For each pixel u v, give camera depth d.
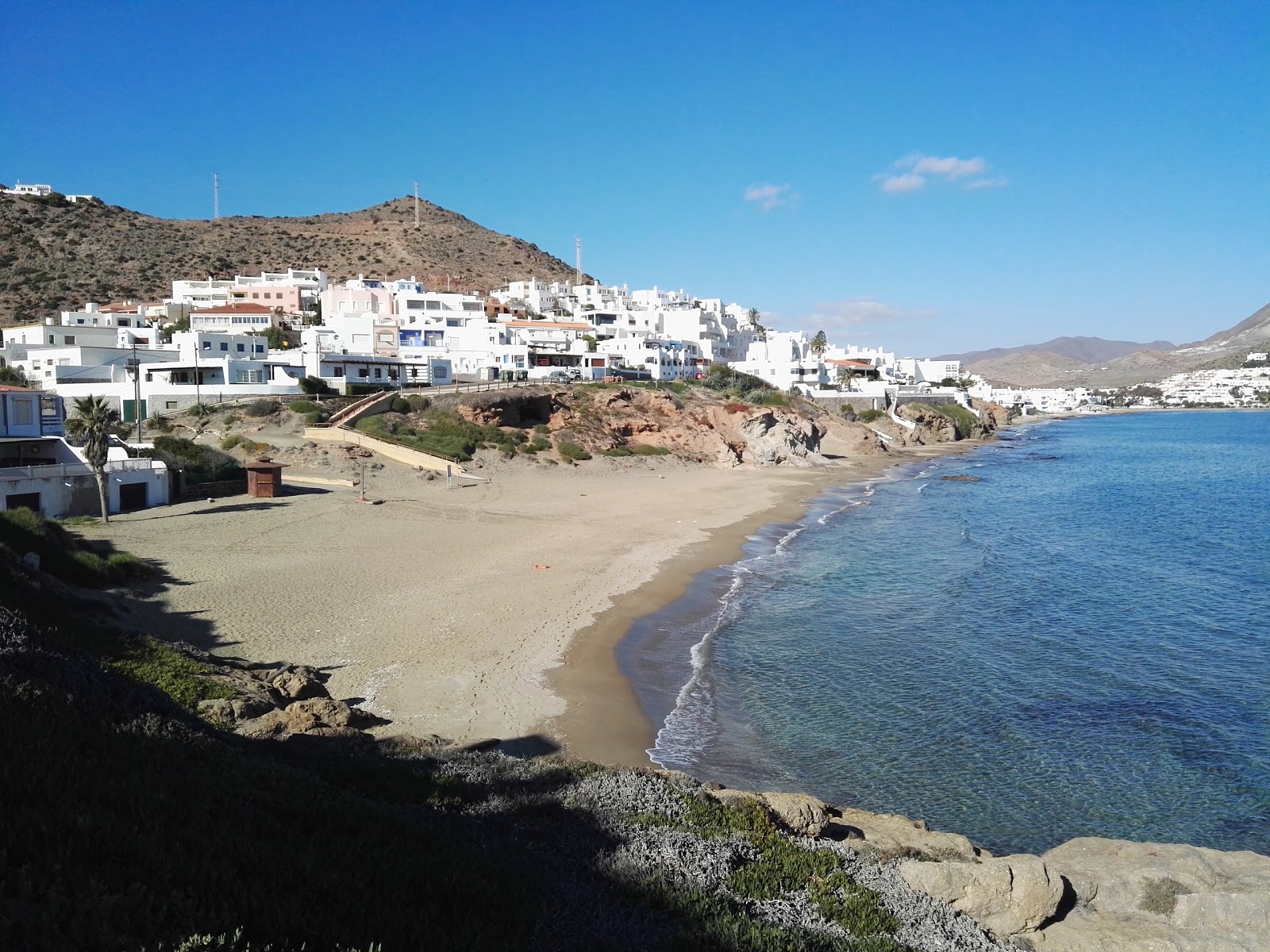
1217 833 17.98
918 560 45.06
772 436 93.06
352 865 10.05
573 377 105.69
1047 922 12.55
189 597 30.66
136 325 112.75
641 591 36.31
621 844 12.51
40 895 7.55
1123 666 28.23
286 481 56.59
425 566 37.94
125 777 10.56
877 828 15.61
